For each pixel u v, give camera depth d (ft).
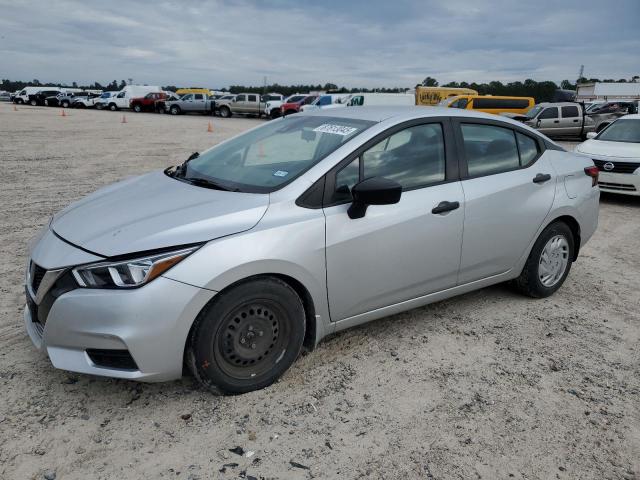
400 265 11.44
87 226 9.81
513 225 13.38
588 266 18.30
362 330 12.81
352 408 9.77
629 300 15.26
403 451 8.69
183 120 113.80
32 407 9.46
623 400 10.30
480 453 8.70
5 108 145.69
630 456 8.75
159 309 8.70
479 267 13.10
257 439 8.86
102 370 8.90
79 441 8.66
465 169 12.62
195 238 9.11
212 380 9.56
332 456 8.52
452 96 95.35
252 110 132.36
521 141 14.12
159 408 9.57
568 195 14.58
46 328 8.98
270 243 9.55
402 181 11.58
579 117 73.92
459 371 11.12
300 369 10.99
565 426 9.45
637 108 77.97
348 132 11.57
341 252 10.48
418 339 12.45
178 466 8.20
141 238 9.02
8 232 20.33
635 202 30.19
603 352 12.17
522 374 11.10
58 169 37.40
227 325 9.48
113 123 94.53
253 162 11.75
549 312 14.21
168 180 12.12
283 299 9.93
